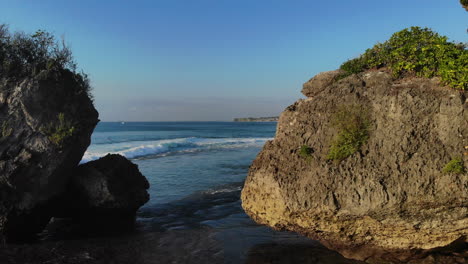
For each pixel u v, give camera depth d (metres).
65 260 7.34
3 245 8.40
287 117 8.21
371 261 6.95
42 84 10.23
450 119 6.16
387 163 6.23
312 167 6.89
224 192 15.88
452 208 5.75
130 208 11.95
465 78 6.15
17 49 10.79
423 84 6.68
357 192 6.21
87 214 11.91
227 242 8.82
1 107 10.09
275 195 7.04
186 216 12.17
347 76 7.99
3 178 9.39
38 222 10.80
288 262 7.26
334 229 6.64
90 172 11.65
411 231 6.16
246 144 46.56
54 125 10.22
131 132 88.31
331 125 7.18
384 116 6.67
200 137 68.00
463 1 7.61
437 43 6.91
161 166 24.98
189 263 7.43
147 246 8.66
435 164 5.90
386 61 7.75
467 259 6.38
